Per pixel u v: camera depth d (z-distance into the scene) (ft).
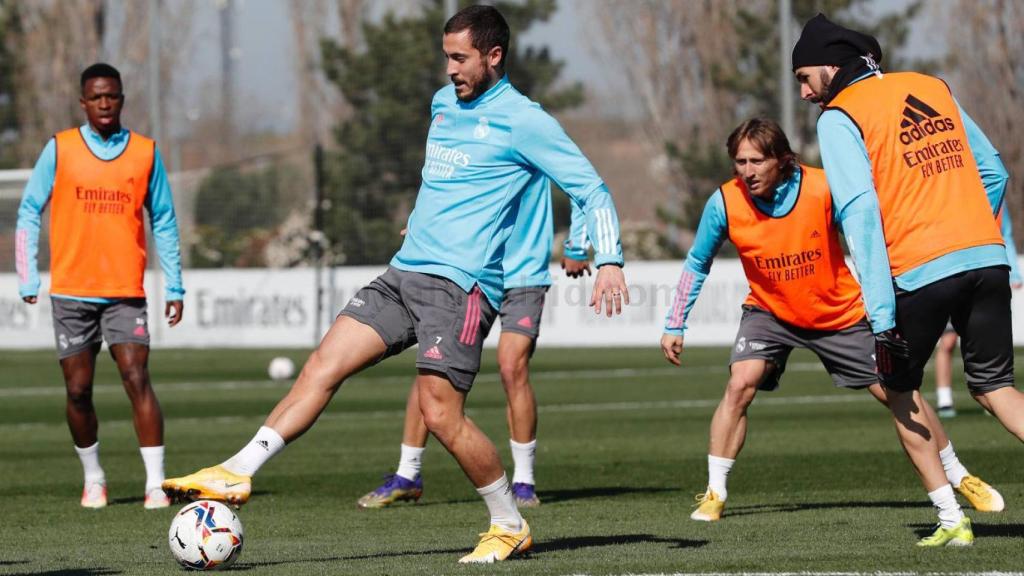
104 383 157.79
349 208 230.89
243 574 44.29
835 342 57.77
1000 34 243.40
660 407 121.29
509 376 66.33
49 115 306.96
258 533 56.44
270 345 227.20
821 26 47.47
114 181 67.56
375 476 77.56
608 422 108.06
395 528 57.72
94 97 67.31
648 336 209.46
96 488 67.15
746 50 247.50
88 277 67.00
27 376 169.27
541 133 44.39
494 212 45.24
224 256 248.11
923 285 45.16
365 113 235.20
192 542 44.88
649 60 288.71
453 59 44.93
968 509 57.82
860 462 77.92
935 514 57.36
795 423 103.19
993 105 244.42
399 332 45.24
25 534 56.90
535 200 68.13
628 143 308.40
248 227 255.50
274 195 256.93
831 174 45.24
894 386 47.11
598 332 211.61
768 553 46.93
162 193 69.41
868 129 45.68
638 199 307.99
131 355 67.31
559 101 265.54
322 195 223.92
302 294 226.38
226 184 255.91
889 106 45.80
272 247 245.24
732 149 55.83
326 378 44.24
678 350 59.00
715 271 206.69
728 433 58.49
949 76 247.09
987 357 46.06
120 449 93.86
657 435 97.71
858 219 44.47
